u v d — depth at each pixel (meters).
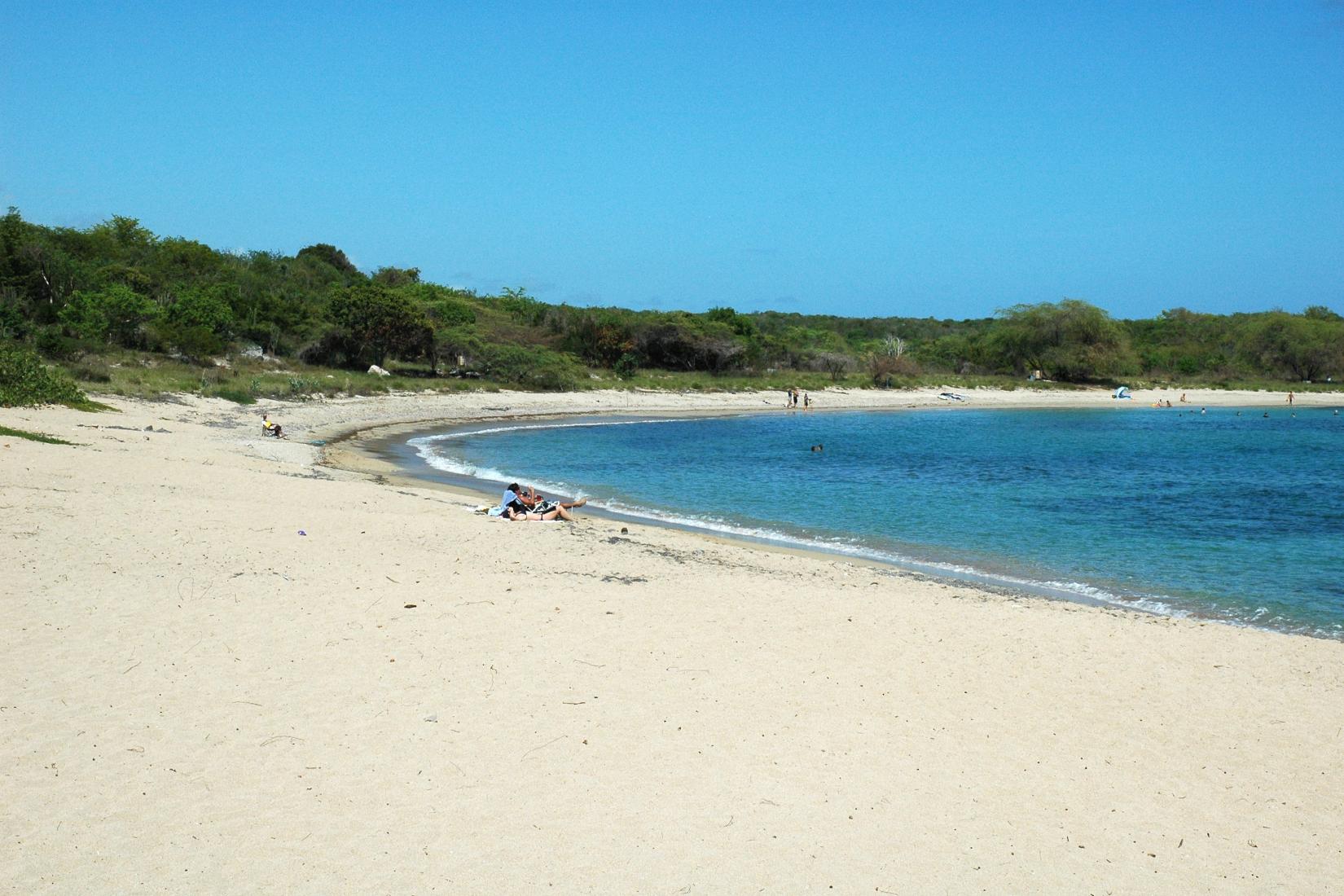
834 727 8.88
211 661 9.65
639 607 12.40
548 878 6.25
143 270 59.00
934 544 20.09
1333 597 15.88
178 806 6.91
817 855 6.70
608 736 8.39
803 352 88.19
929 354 98.12
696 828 6.97
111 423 31.69
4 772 7.25
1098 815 7.53
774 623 12.01
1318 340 99.69
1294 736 9.23
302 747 7.91
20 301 47.06
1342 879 6.79
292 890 5.98
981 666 10.78
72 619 10.60
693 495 26.69
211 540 14.62
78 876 6.02
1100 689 10.27
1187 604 15.36
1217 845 7.19
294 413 42.78
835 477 31.42
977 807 7.53
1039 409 74.50
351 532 16.08
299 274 79.50
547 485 27.72
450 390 57.03
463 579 13.31
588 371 70.25
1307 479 32.53
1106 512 24.69
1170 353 105.75
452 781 7.47
